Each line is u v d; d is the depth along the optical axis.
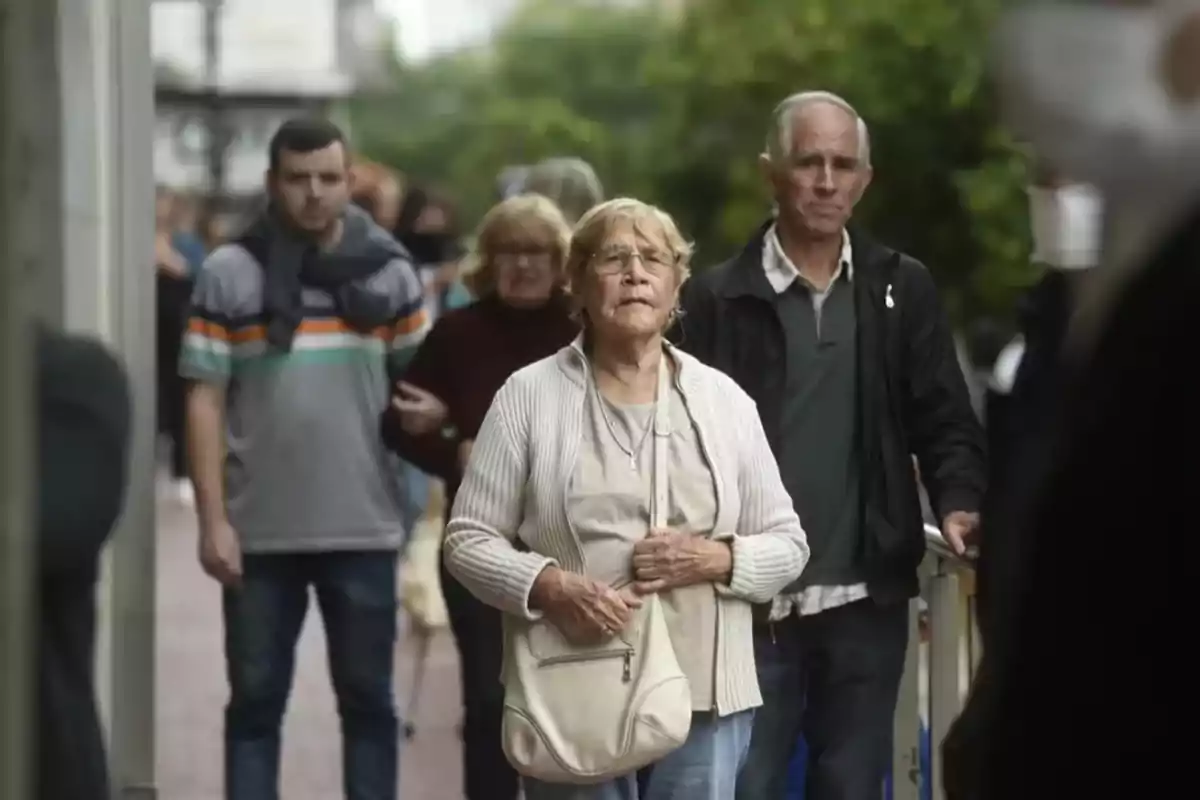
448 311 14.32
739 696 10.91
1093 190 6.68
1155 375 6.41
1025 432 7.09
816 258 12.51
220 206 43.91
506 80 87.81
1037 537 6.69
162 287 24.86
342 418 14.38
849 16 42.97
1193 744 6.50
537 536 10.87
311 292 14.30
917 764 13.46
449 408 14.13
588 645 10.63
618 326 10.80
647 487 10.80
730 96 57.47
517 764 10.72
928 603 13.17
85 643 8.77
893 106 33.84
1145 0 6.55
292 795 17.45
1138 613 6.48
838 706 12.53
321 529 14.32
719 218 57.56
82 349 8.81
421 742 19.92
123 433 8.82
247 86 44.16
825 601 12.40
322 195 14.17
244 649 14.45
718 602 10.84
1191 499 6.39
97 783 8.80
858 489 12.47
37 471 7.92
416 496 20.53
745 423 11.13
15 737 7.15
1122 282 6.57
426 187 26.28
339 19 46.59
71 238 12.90
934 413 12.60
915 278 12.68
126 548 15.48
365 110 78.88
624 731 10.52
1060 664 6.62
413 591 20.62
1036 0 6.70
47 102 9.48
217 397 14.34
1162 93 6.54
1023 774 6.74
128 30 15.12
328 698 21.58
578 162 16.48
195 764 18.25
